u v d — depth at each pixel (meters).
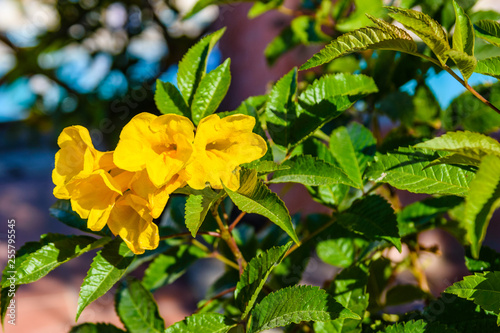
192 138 0.32
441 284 0.57
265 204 0.32
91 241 0.37
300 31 0.59
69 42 1.11
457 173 0.34
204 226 0.46
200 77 0.39
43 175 2.38
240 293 0.35
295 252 0.47
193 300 1.21
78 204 0.32
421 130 0.49
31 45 1.12
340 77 0.38
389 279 0.51
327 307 0.32
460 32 0.32
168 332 0.34
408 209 0.43
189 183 0.31
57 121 1.11
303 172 0.35
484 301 0.32
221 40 1.46
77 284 1.26
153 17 1.12
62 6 1.10
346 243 0.44
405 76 0.48
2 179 2.31
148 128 0.32
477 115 0.45
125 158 0.31
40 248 0.36
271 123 0.38
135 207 0.32
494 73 0.33
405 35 0.32
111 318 0.92
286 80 0.39
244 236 0.50
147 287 0.47
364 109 0.52
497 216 0.84
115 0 1.10
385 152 0.43
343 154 0.41
